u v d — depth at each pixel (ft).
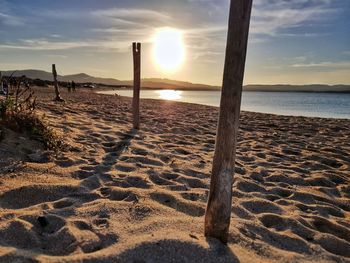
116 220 10.14
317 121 51.83
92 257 7.85
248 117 55.06
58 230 9.30
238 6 7.87
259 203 13.01
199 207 11.77
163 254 8.25
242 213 11.85
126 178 14.44
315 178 17.43
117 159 17.78
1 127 17.08
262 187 15.40
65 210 10.66
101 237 9.07
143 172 15.78
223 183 8.75
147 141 23.77
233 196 13.65
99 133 24.07
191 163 18.60
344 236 11.17
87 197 12.09
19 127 17.83
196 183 15.16
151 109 57.98
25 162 14.85
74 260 7.68
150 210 10.96
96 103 59.67
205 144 25.61
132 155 18.78
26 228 9.13
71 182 13.44
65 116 30.68
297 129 40.47
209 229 9.09
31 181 13.04
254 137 31.68
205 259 8.20
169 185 14.23
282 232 10.57
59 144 18.30
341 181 17.75
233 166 8.79
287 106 129.49
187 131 31.78
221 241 8.98
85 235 9.06
